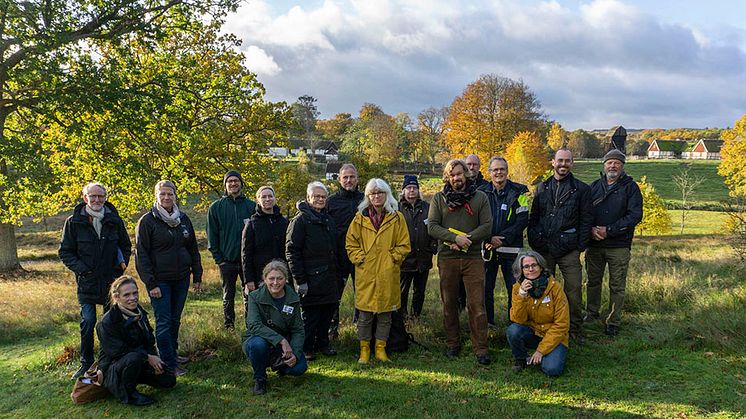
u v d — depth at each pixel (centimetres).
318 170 6431
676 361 472
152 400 435
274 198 550
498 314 647
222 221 600
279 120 1880
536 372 469
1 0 1219
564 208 540
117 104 1375
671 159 9438
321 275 514
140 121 1431
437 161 7575
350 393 439
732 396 392
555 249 545
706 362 462
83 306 503
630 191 562
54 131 1544
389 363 509
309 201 523
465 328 606
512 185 588
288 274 480
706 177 6406
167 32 1584
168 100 1473
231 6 1622
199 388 465
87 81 1333
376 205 510
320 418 394
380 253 508
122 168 1443
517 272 477
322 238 515
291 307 469
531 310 468
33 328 765
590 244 592
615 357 495
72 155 1545
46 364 561
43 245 2636
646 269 914
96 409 430
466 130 4428
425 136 7644
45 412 430
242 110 1781
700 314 560
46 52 1253
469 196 497
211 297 1033
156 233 494
